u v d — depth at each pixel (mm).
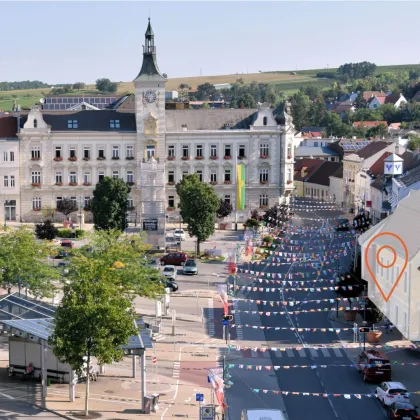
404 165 163750
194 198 135250
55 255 119250
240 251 134125
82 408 67250
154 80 168375
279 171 174750
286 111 178500
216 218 170750
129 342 68938
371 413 68000
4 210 170625
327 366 79688
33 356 74312
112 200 147375
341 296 98625
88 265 75125
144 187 141125
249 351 84625
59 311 65562
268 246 139250
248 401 70375
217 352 84125
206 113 175375
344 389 73562
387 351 84000
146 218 141000
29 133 168750
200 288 113000
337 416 67250
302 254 125312
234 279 112188
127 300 68000
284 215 168250
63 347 64188
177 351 84375
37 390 71562
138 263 96188
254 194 174750
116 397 70375
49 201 170875
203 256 135500
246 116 175875
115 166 170625
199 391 72438
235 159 173250
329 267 118125
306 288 100562
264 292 109125
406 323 86312
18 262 88125
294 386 74312
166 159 171750
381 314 93375
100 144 170375
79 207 170625
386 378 74625
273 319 96750
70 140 169875
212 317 97938
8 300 75938
